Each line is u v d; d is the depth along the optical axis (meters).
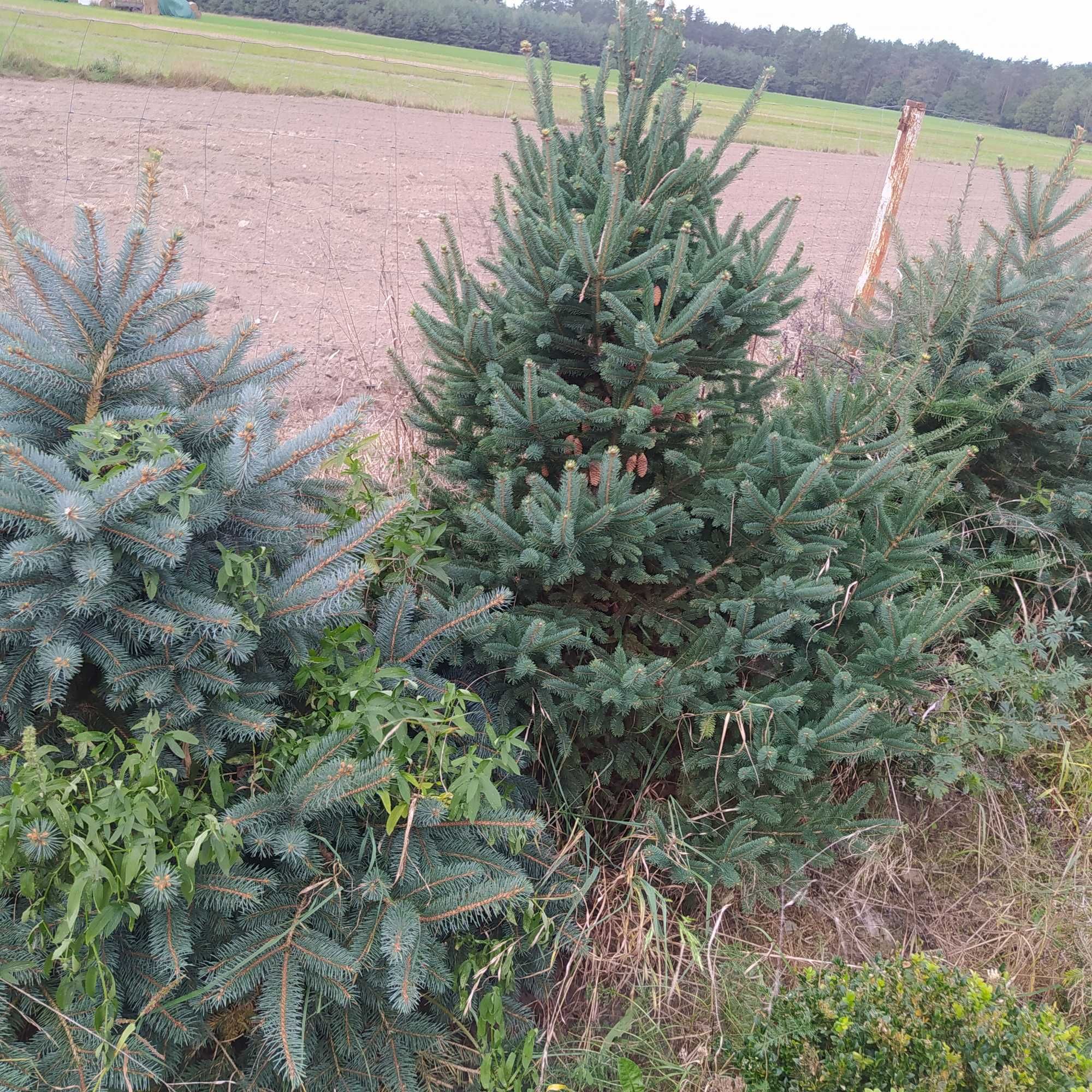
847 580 3.21
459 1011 2.45
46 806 1.91
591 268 2.84
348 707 2.39
